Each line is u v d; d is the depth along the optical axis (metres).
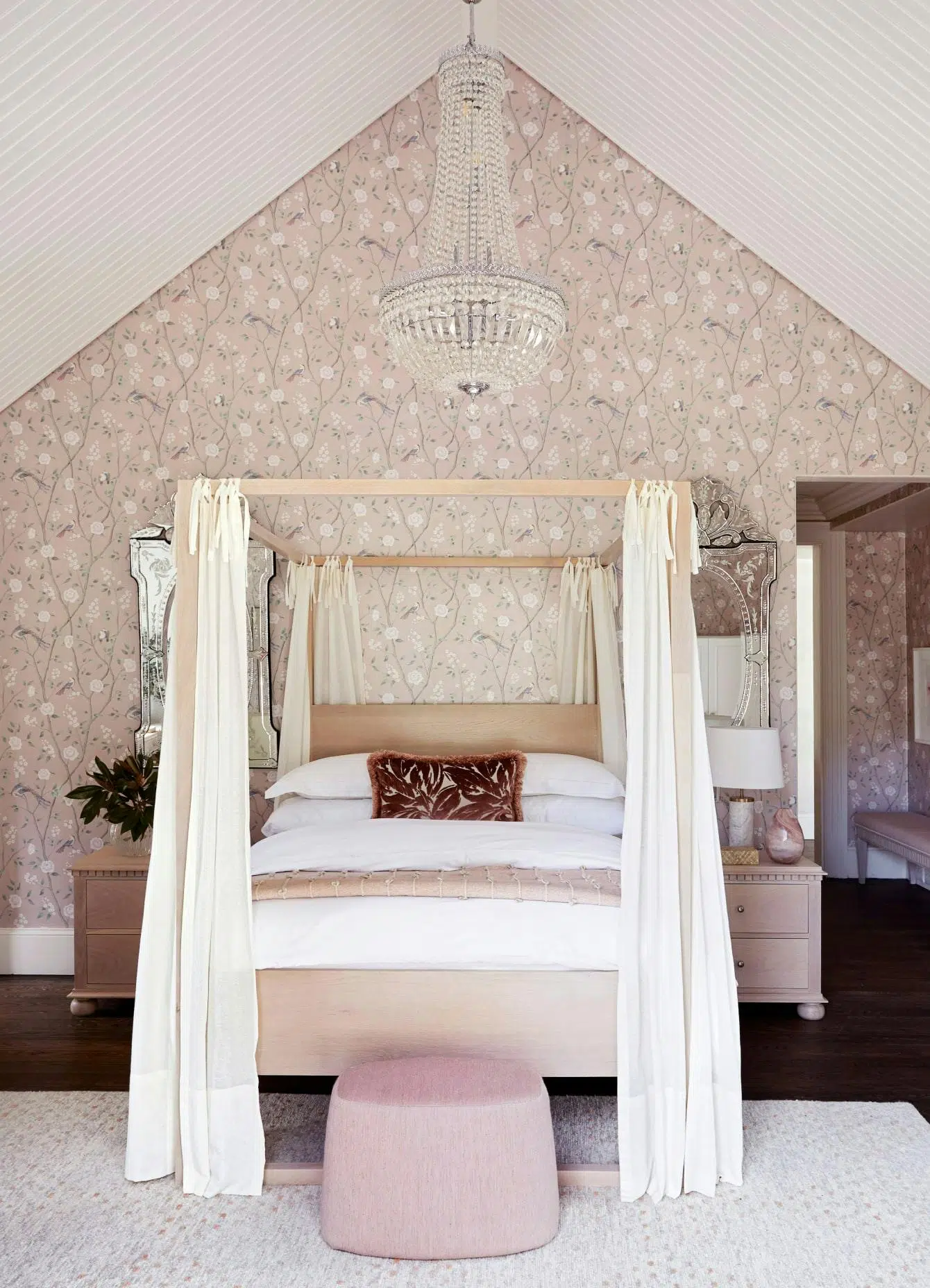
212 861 2.60
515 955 2.67
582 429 4.43
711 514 4.40
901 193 3.47
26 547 4.43
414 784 3.80
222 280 4.43
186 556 2.65
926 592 6.04
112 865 3.94
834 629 6.36
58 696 4.43
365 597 4.46
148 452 4.42
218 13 3.16
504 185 3.07
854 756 6.41
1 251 3.53
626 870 2.60
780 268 4.37
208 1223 2.45
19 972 4.44
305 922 2.71
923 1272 2.24
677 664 2.67
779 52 3.25
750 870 3.89
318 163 4.43
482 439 4.45
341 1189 2.32
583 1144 2.84
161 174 3.70
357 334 4.44
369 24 3.72
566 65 4.13
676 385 4.43
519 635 4.45
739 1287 2.19
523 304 2.77
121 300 4.29
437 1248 2.29
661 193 4.44
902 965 4.55
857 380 4.41
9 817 4.44
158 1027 2.67
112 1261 2.29
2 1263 2.28
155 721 4.38
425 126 4.44
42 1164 2.74
